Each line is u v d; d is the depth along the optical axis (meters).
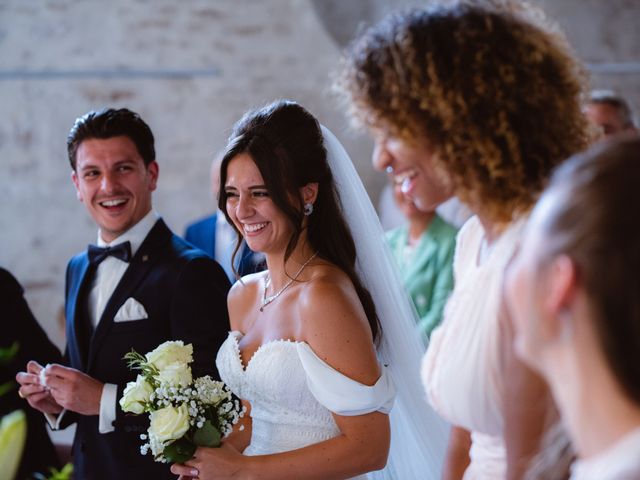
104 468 2.54
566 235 0.83
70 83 6.04
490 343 1.50
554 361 0.88
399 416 2.33
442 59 1.46
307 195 2.14
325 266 2.13
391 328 2.30
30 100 6.05
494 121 1.44
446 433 2.32
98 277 2.69
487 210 1.50
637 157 0.82
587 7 5.99
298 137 2.10
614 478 0.78
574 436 0.87
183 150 6.06
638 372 0.80
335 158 2.25
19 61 6.05
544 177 1.45
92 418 2.59
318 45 6.02
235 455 2.01
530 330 0.89
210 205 6.08
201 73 6.04
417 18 1.52
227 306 2.41
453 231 3.82
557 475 1.12
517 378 1.41
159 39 6.02
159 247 2.64
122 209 2.64
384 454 2.04
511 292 0.93
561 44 1.53
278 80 6.04
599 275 0.80
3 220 6.11
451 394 1.57
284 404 2.07
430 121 1.48
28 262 6.11
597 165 0.84
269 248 2.14
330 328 2.00
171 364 2.02
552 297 0.85
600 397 0.83
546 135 1.45
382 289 2.30
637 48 6.00
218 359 2.26
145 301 2.55
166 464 2.49
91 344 2.57
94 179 2.64
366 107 1.53
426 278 3.81
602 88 6.03
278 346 2.07
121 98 6.05
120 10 6.00
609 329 0.80
